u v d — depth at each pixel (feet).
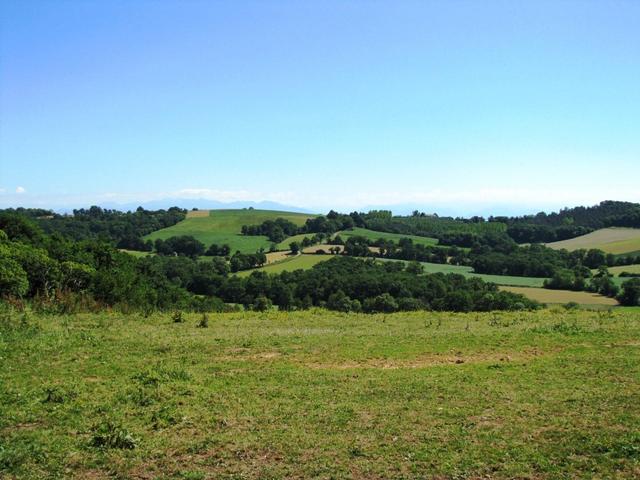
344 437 30.81
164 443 29.96
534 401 37.01
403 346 57.72
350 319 88.07
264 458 28.17
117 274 115.03
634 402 36.14
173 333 67.05
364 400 37.73
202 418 33.91
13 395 37.37
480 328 73.36
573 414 34.17
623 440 29.48
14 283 86.53
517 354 53.67
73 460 27.76
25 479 25.57
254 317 91.15
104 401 36.88
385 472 26.43
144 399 37.11
